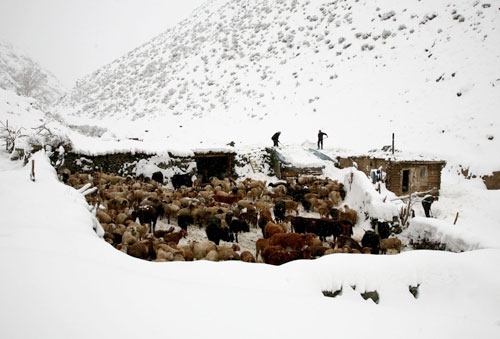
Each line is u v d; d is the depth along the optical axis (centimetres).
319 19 4638
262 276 494
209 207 1227
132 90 5072
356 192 1523
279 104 3497
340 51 3866
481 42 2986
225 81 4312
